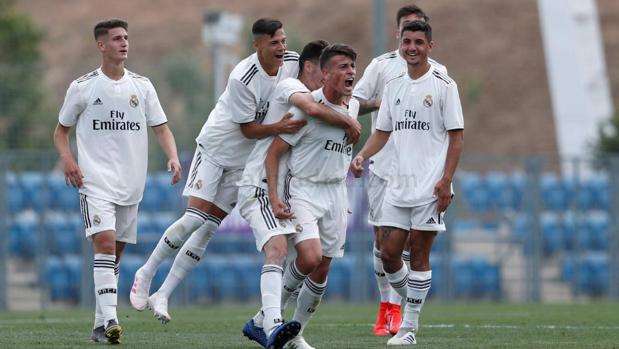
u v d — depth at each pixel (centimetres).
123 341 2528
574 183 5450
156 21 13912
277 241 2258
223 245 5288
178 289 5197
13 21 9388
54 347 2355
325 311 4166
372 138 2561
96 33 2517
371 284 5262
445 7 13162
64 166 2509
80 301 5094
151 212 5316
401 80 2491
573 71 9519
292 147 2295
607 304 4828
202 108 6216
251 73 2420
